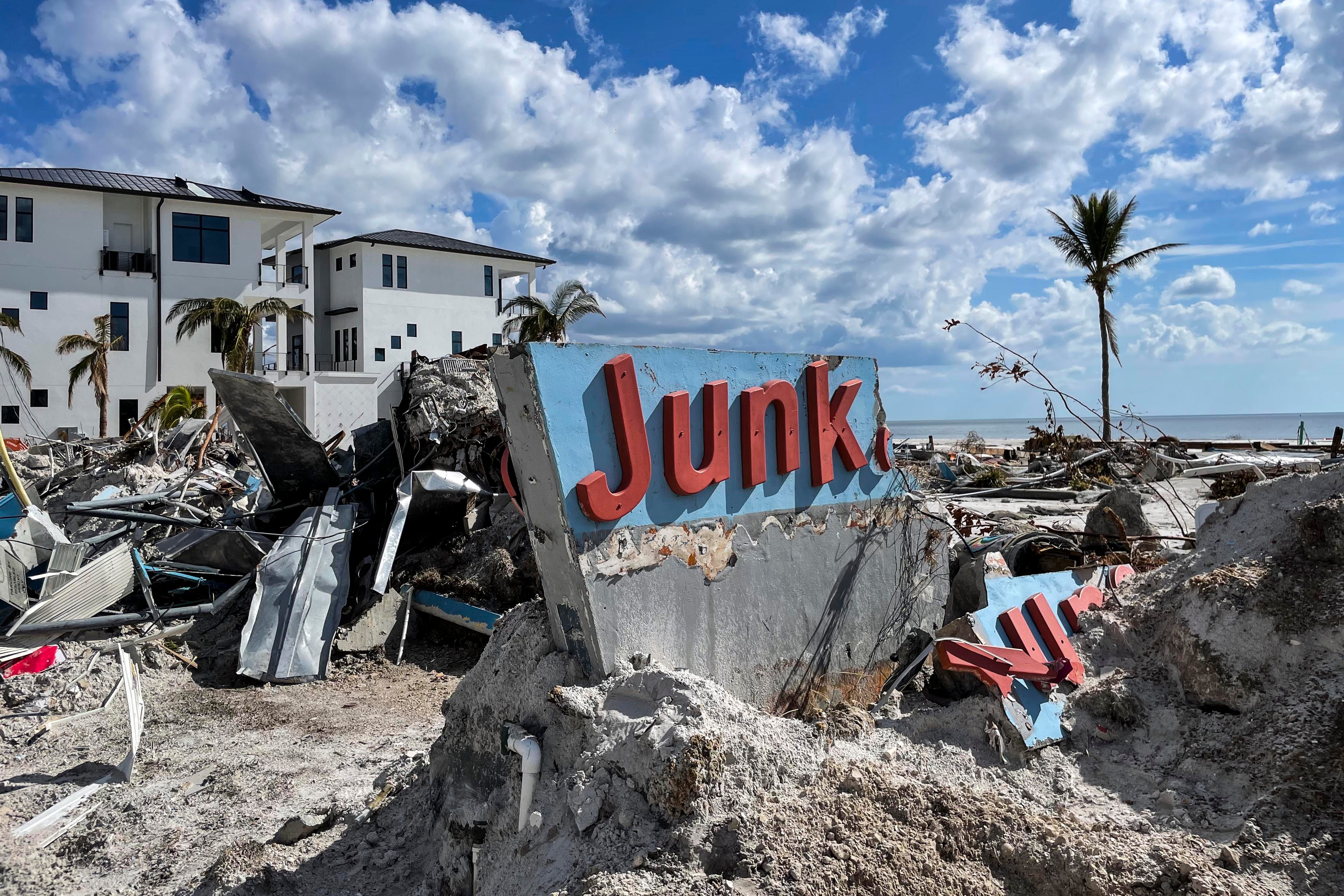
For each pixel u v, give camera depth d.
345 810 5.51
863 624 5.90
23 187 33.53
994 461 30.62
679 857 3.55
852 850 3.57
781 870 3.44
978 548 7.67
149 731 7.64
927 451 30.59
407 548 11.77
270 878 4.56
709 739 3.78
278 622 9.58
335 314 44.72
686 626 4.77
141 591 10.20
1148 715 4.75
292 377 37.03
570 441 4.30
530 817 4.04
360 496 11.75
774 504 5.34
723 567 4.99
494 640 5.08
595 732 4.04
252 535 10.66
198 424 19.05
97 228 34.75
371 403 38.72
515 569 10.40
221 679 9.10
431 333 44.25
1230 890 3.41
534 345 4.20
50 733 7.51
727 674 4.98
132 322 35.22
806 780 3.98
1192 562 5.57
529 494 4.47
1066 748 4.70
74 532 12.47
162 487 12.77
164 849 5.41
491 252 45.91
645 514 4.61
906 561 6.29
